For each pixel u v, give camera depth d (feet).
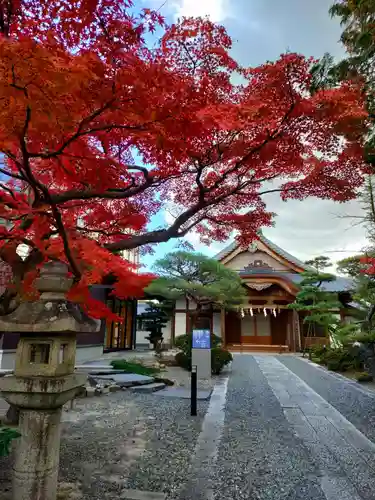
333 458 15.64
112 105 9.45
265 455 15.87
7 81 7.35
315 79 15.49
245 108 11.04
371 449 16.93
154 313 77.25
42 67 7.15
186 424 20.94
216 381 39.29
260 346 85.92
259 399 29.35
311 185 15.89
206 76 11.61
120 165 13.08
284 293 84.69
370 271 38.83
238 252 96.84
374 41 17.56
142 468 13.96
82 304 14.94
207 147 13.42
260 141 13.28
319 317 64.13
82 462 14.42
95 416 22.36
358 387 36.37
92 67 8.30
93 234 21.43
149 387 32.37
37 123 8.90
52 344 10.04
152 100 9.57
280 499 11.62
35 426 9.66
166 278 54.85
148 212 19.61
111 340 68.13
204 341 40.42
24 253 26.43
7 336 36.27
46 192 11.17
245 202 18.47
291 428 20.63
